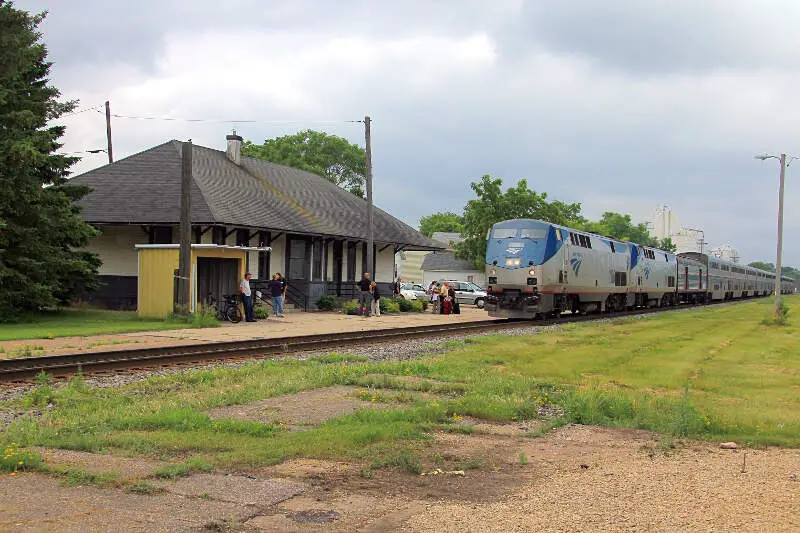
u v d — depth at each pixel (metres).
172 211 30.14
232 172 37.09
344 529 5.40
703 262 58.75
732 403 11.66
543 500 6.23
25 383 12.29
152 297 25.22
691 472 7.33
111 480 6.36
